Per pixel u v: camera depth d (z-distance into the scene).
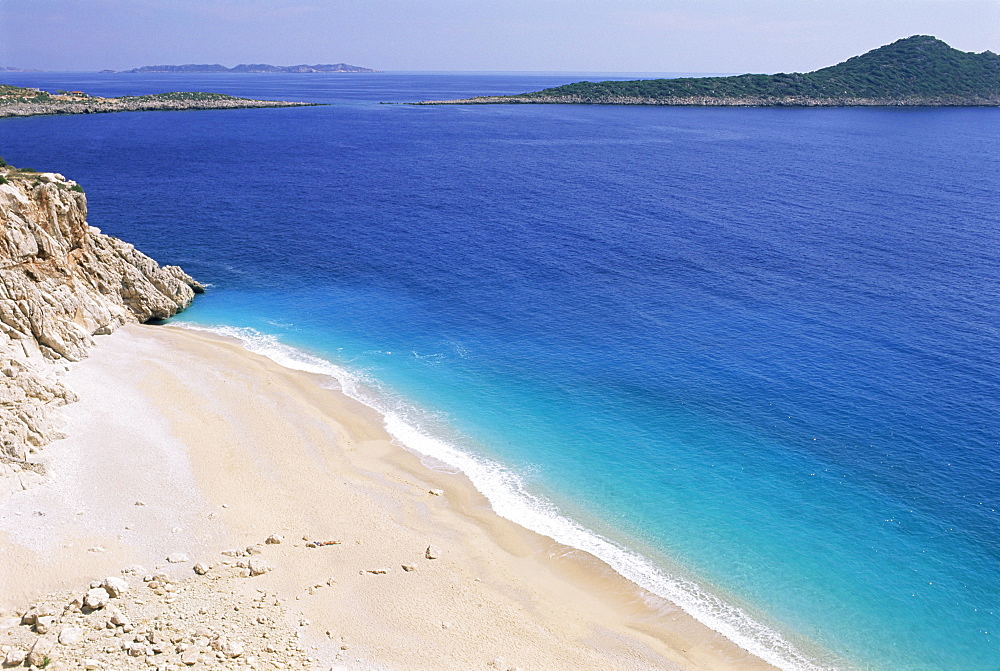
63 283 50.72
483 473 39.66
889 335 56.25
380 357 53.94
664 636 28.83
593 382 49.97
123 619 25.78
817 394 47.56
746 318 60.31
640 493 38.00
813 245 82.00
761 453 41.34
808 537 34.69
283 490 36.47
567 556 33.38
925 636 29.17
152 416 41.97
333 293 67.50
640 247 81.75
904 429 43.34
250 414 44.00
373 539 33.19
